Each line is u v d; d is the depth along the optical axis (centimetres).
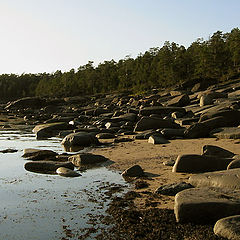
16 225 544
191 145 1342
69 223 549
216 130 1531
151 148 1329
